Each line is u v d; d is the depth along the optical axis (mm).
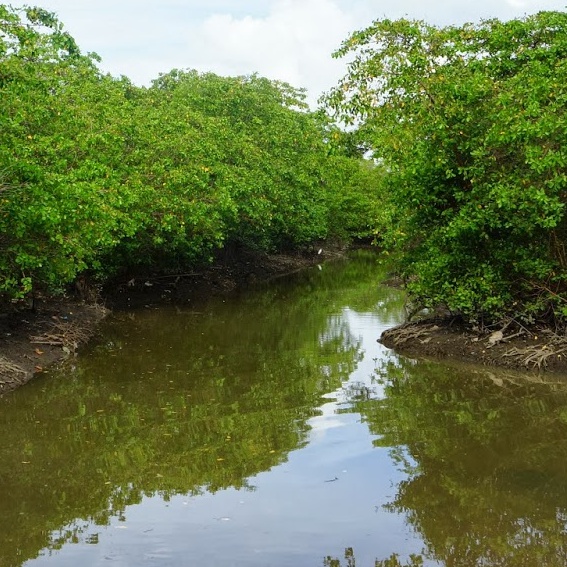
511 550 7246
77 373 15023
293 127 34094
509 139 12609
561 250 14086
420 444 10234
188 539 7656
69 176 14461
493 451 9883
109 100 21797
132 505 8578
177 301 26500
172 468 9727
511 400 12195
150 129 21672
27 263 14219
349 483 9000
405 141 14641
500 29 15055
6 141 13320
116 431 11320
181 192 21828
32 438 11047
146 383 14219
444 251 15195
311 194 35938
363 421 11367
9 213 13125
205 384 14078
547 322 14688
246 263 36719
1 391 13445
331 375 14531
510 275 14680
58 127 16297
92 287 23141
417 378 13891
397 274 18078
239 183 24953
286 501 8539
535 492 8547
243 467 9648
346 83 15312
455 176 14461
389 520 7977
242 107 32344
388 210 16578
